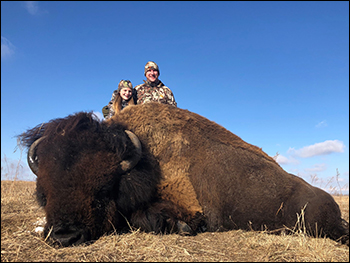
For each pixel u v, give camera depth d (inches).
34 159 121.2
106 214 115.4
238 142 160.1
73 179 107.3
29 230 127.1
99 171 112.6
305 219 133.3
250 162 150.8
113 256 91.7
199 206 140.6
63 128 118.7
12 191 269.7
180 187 142.0
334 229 129.7
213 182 145.7
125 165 122.9
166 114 156.4
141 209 129.3
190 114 165.0
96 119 131.3
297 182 147.5
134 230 126.0
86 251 94.8
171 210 130.5
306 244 110.1
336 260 98.7
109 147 120.3
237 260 93.6
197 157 149.0
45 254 92.7
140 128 149.6
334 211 133.3
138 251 97.7
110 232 119.0
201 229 139.9
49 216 104.1
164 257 92.6
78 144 114.1
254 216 141.7
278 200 140.8
